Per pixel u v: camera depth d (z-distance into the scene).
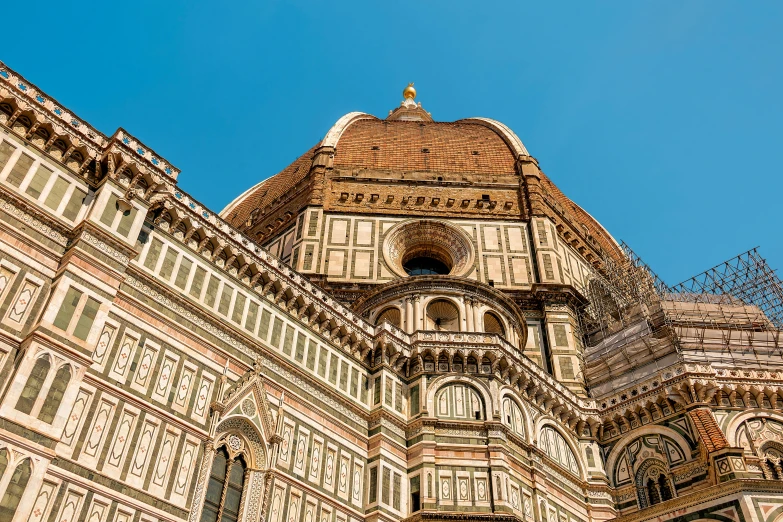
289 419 36.50
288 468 34.78
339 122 81.06
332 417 39.00
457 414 42.62
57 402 26.56
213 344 34.94
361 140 78.81
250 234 73.12
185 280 35.56
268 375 36.75
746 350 53.81
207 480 31.31
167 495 29.33
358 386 41.97
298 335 40.06
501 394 44.12
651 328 57.62
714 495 39.28
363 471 38.94
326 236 65.00
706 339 54.75
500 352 45.53
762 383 47.03
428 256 68.00
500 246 65.62
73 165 32.88
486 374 44.59
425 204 68.88
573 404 49.44
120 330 31.11
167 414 31.05
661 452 45.84
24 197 30.05
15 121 31.39
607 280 70.31
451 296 50.94
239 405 34.22
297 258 62.91
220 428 33.25
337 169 72.06
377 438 40.06
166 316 33.53
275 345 38.22
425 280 51.50
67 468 26.42
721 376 47.31
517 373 45.84
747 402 46.34
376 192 69.75
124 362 30.56
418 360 44.62
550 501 42.59
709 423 44.09
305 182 72.38
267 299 39.56
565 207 78.25
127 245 32.16
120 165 33.94
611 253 79.81
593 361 56.41
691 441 44.72
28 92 32.12
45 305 28.25
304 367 39.06
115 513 27.22
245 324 37.28
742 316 58.97
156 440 30.09
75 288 29.31
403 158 75.50
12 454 24.47
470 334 46.22
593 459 47.72
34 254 29.50
